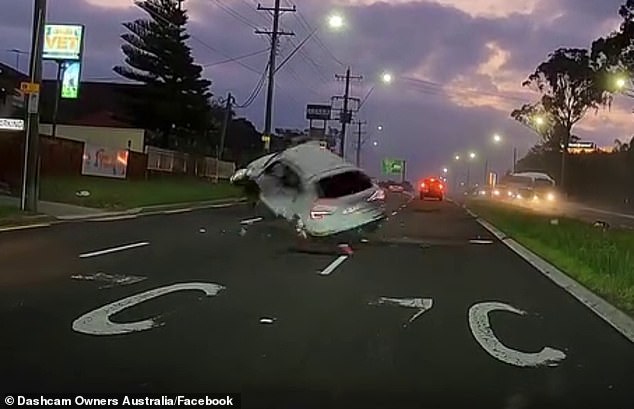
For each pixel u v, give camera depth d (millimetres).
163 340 8953
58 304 10750
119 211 30516
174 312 10656
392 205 51000
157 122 63375
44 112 67312
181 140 66125
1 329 9094
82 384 7098
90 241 18969
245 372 7742
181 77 62812
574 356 9062
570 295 14031
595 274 15859
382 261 18250
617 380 8023
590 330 10703
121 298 11469
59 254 16172
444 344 9406
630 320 11445
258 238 22031
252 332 9609
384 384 7523
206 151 70750
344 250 20359
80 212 27672
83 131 62906
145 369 7684
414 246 22516
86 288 12195
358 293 13141
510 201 68812
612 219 46438
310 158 23312
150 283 13055
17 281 12539
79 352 8211
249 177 25297
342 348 8961
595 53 65000
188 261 16328
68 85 43375
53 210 26922
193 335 9289
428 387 7480
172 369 7730
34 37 23750
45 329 9195
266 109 50969
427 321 10844
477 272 16969
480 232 30312
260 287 13289
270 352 8609
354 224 21891
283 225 22688
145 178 50094
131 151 47812
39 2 23594
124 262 15578
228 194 47531
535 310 12250
